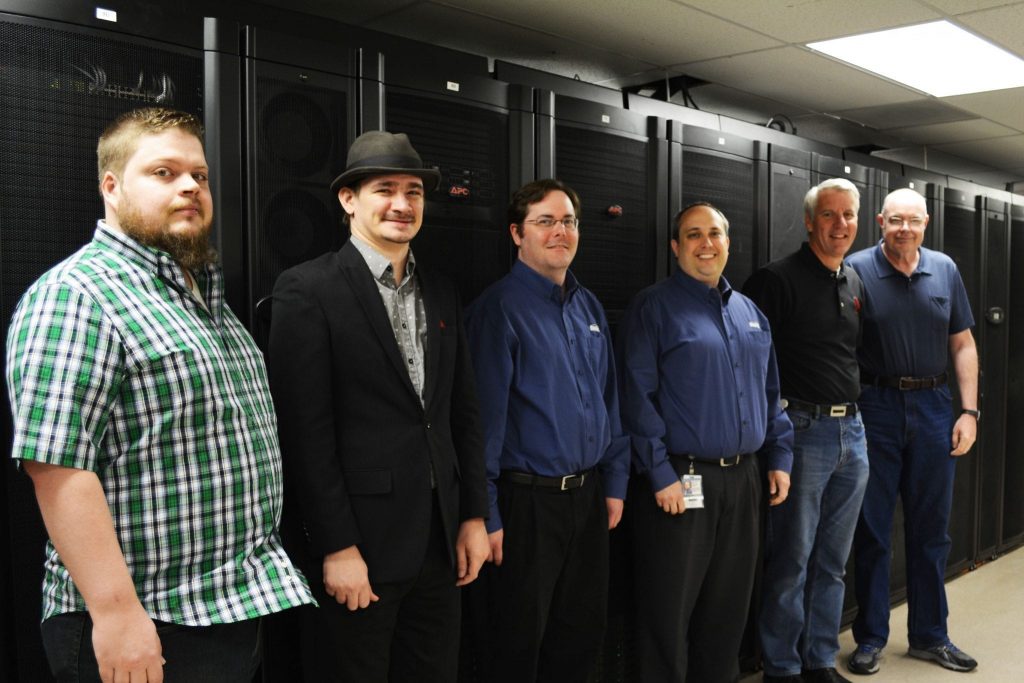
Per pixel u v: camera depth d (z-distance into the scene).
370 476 1.66
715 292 2.41
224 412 1.30
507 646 2.08
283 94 1.85
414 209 1.73
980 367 4.16
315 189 1.91
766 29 2.79
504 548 2.06
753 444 2.43
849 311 2.73
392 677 1.82
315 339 1.62
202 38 1.76
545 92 2.33
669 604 2.36
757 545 2.50
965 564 4.21
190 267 1.34
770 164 2.99
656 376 2.39
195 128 1.35
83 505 1.15
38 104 1.60
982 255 4.13
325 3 2.57
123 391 1.22
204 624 1.26
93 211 1.67
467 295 2.21
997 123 4.32
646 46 3.00
